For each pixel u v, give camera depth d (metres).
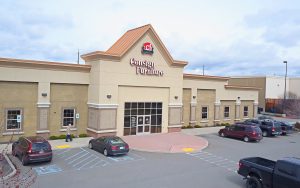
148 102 31.38
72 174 16.97
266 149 26.39
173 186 15.37
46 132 26.55
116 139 22.14
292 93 70.50
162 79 32.12
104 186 15.05
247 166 15.20
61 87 27.50
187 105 38.00
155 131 32.19
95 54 27.27
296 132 39.59
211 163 20.53
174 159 21.41
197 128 38.16
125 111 29.61
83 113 28.98
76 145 24.75
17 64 24.70
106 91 27.80
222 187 15.46
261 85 68.94
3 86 24.38
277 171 13.60
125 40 30.64
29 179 15.70
